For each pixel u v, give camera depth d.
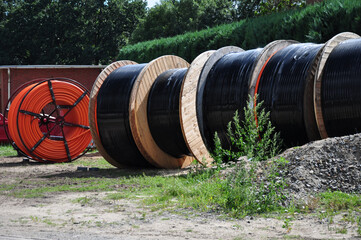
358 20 17.86
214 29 27.22
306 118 11.65
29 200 9.79
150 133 15.02
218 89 13.21
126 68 15.94
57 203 9.38
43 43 63.03
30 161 19.12
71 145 18.83
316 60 11.87
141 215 8.05
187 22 68.69
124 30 70.12
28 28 61.66
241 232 6.74
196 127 14.00
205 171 12.00
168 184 10.86
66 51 62.03
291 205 8.02
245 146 9.76
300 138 12.03
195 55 27.70
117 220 7.72
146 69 14.99
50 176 13.94
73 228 7.25
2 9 65.56
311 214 7.54
